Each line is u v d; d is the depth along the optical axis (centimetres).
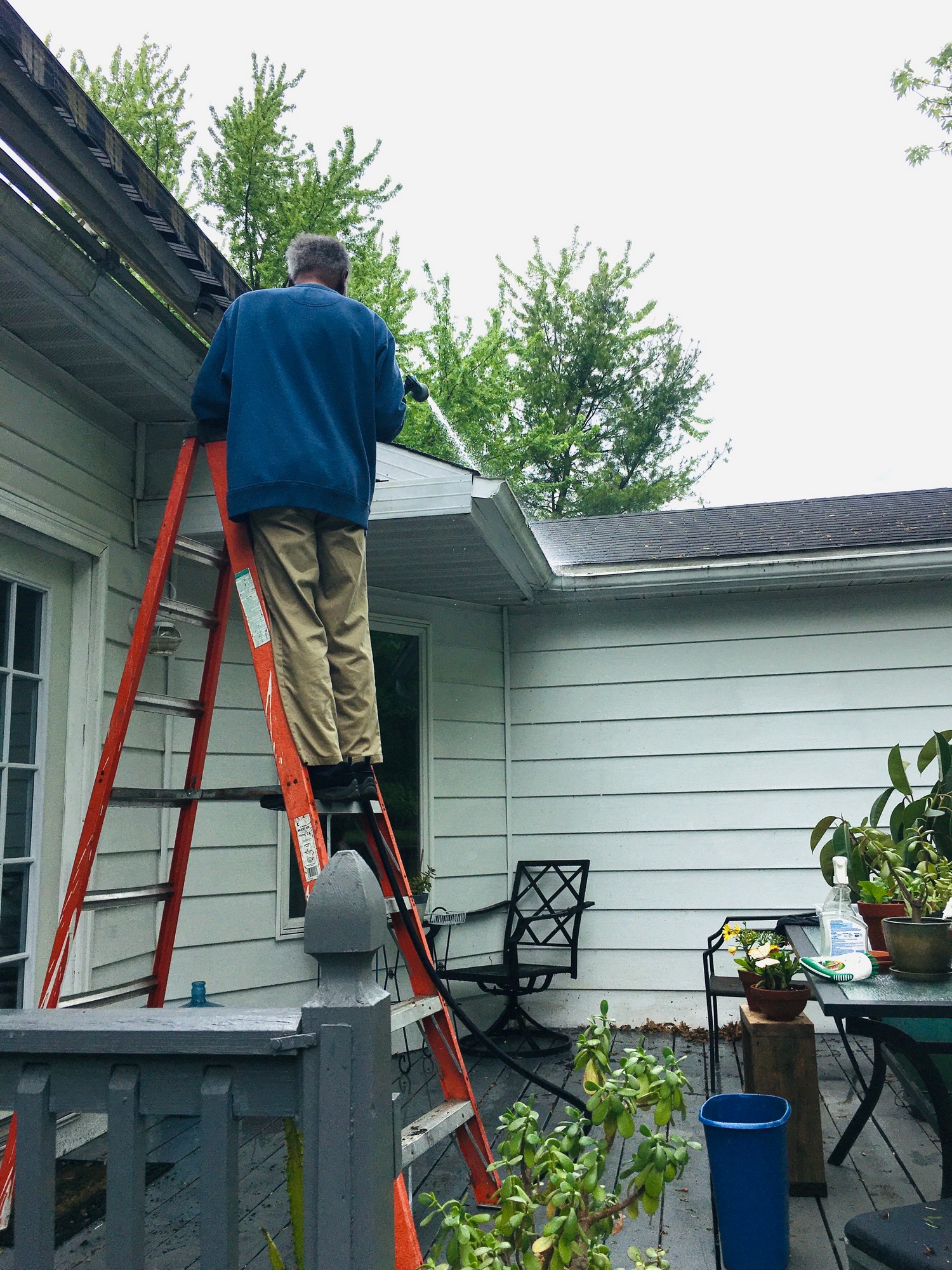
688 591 562
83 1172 329
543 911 567
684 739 574
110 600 381
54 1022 112
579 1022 556
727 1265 263
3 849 322
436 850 552
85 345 333
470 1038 523
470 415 1727
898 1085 434
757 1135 262
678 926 559
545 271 2239
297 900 493
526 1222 154
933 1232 184
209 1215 104
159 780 418
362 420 258
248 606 246
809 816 557
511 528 453
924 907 285
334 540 255
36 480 335
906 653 560
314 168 1487
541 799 583
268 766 475
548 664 595
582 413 2220
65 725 359
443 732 566
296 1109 105
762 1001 327
